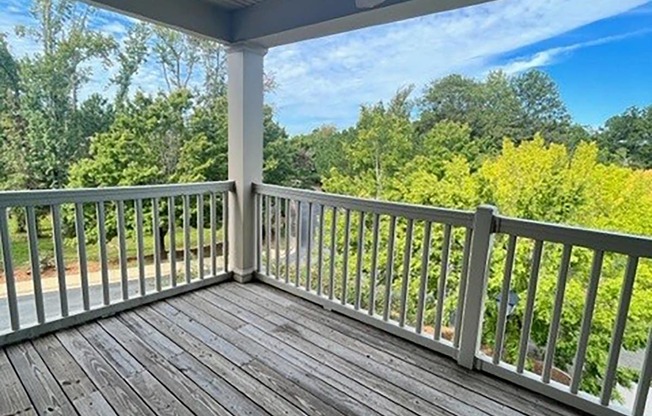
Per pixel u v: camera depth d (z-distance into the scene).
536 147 7.45
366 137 9.63
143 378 2.10
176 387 2.03
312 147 10.45
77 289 6.18
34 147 8.45
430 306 5.61
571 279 5.25
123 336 2.55
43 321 2.52
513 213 7.46
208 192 3.36
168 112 9.33
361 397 1.99
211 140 9.80
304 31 2.96
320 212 3.04
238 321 2.81
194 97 9.71
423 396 2.01
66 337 2.51
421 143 9.13
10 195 2.27
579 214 6.95
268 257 3.55
